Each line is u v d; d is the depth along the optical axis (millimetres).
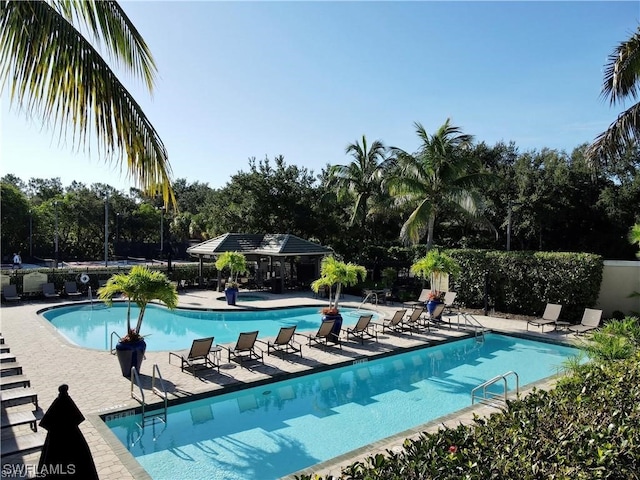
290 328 11523
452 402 9336
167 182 5504
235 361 10969
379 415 8617
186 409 8461
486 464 3273
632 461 3402
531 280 16703
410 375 11242
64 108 4582
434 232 31938
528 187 28078
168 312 19234
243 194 29297
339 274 13180
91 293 20672
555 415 4238
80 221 45344
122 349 9484
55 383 9047
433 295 16453
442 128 21531
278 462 6637
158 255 44344
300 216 28281
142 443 7223
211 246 24156
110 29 4828
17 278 20531
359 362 11477
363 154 28047
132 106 5035
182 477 6168
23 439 5641
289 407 9016
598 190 27797
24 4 4289
